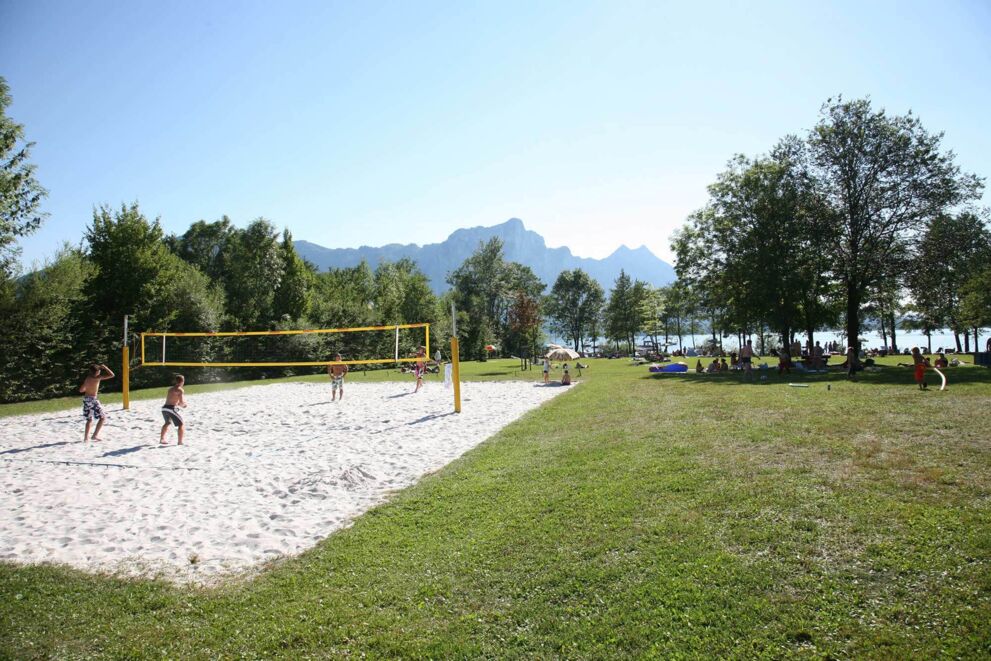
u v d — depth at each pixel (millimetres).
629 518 5383
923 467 6297
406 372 31391
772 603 3740
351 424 12961
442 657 3482
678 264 32438
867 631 3359
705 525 5055
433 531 5578
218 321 32062
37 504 7055
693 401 13484
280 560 5137
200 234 54875
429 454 9344
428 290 53656
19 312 21359
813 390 14555
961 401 10930
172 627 3990
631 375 24906
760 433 8781
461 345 53500
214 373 30891
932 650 3119
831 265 26125
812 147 26656
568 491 6434
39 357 22281
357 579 4613
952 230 24078
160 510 6672
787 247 26375
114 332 25906
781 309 27547
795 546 4492
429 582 4469
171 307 29422
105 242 27141
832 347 42406
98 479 8273
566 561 4613
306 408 16297
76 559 5270
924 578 3857
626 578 4230
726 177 29891
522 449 9133
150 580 4777
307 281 46594
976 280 23891
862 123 25234
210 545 5547
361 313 41594
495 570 4586
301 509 6574
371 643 3666
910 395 12336
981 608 3453
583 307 87688
